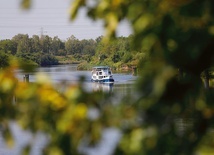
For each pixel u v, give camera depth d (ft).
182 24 28.22
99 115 28.71
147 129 27.78
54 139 28.04
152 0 28.94
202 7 27.63
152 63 28.19
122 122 28.48
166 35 28.22
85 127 28.19
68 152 27.94
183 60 28.30
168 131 27.91
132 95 28.14
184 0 28.17
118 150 27.96
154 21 28.45
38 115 28.78
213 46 28.89
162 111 27.94
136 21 28.86
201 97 29.99
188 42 28.02
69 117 28.14
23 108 29.01
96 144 28.48
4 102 29.40
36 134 28.76
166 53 27.96
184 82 28.53
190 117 29.45
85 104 28.91
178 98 28.58
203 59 29.14
